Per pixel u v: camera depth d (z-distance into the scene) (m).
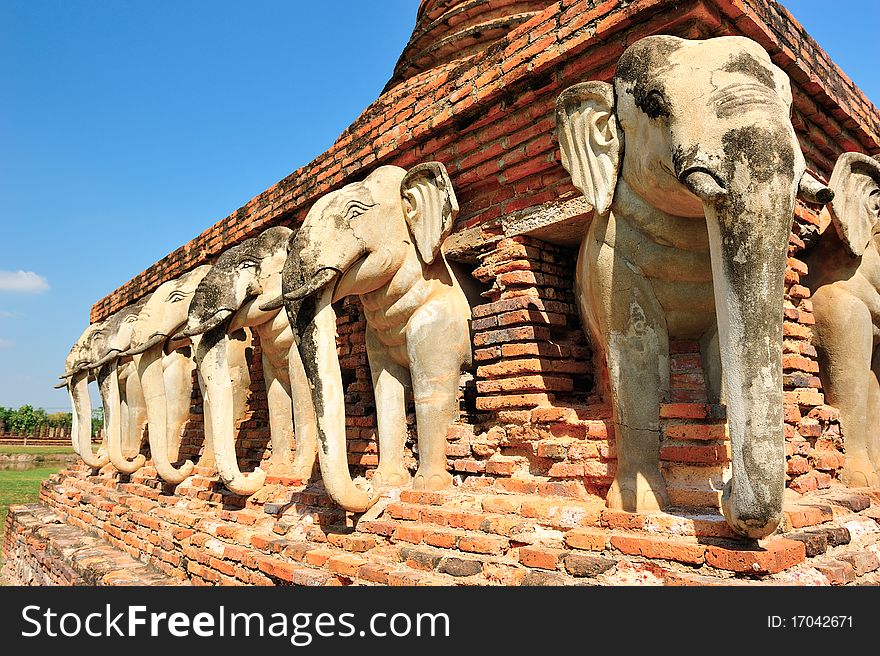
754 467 2.66
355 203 4.57
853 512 3.89
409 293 4.79
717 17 3.77
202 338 5.57
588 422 4.06
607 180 3.49
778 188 2.68
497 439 4.55
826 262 4.71
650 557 3.16
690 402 3.67
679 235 3.38
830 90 4.68
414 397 4.83
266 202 7.04
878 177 4.52
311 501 5.28
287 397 6.25
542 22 4.38
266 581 4.96
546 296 4.77
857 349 4.52
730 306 2.70
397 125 5.41
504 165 4.77
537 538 3.66
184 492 7.31
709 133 2.80
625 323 3.59
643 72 3.19
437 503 4.38
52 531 9.32
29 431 42.12
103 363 8.01
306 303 4.50
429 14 7.53
